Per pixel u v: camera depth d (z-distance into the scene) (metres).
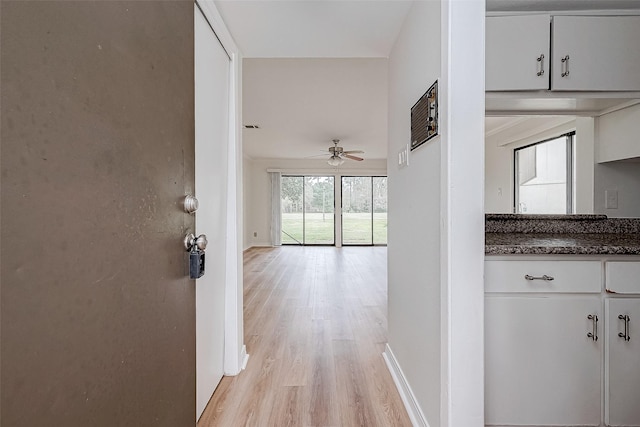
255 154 8.22
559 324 1.46
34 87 0.52
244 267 5.92
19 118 0.50
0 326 0.47
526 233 2.16
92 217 0.65
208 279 1.78
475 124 1.21
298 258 6.96
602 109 2.04
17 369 0.50
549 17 1.74
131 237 0.78
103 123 0.68
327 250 8.26
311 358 2.33
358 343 2.59
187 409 1.09
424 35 1.54
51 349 0.56
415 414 1.62
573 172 2.29
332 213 9.25
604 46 1.72
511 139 2.56
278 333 2.79
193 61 1.14
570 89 1.74
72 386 0.60
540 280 1.46
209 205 1.77
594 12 1.78
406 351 1.83
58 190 0.57
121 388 0.74
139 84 0.82
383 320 3.12
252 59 2.96
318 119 4.92
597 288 1.46
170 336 0.97
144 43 0.84
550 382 1.46
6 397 0.48
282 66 3.09
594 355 1.46
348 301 3.76
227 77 2.06
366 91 3.74
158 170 0.91
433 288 1.41
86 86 0.63
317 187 9.23
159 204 0.91
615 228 2.14
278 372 2.13
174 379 1.00
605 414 1.47
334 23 1.94
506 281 1.46
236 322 2.09
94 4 0.66
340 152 6.50
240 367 2.14
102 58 0.68
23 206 0.51
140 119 0.82
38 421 0.53
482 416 1.23
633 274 1.45
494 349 1.46
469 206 1.22
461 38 1.21
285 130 5.62
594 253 1.43
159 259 0.91
